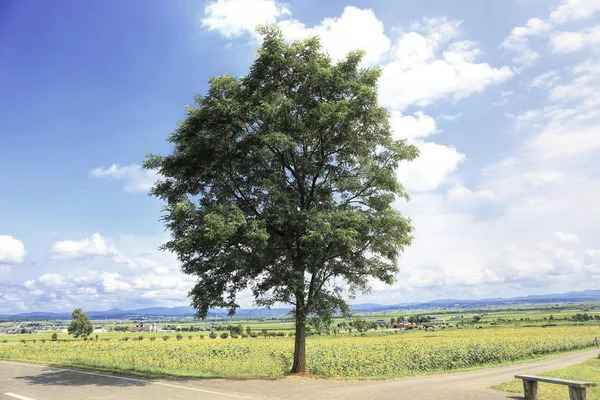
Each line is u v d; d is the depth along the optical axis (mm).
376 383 15734
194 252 17062
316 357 26469
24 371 18766
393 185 18234
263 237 14875
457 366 28531
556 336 66375
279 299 17031
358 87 17688
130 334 131750
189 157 17281
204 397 11516
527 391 12828
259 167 17969
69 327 98812
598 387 17422
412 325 152375
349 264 18594
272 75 18453
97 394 12148
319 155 19016
